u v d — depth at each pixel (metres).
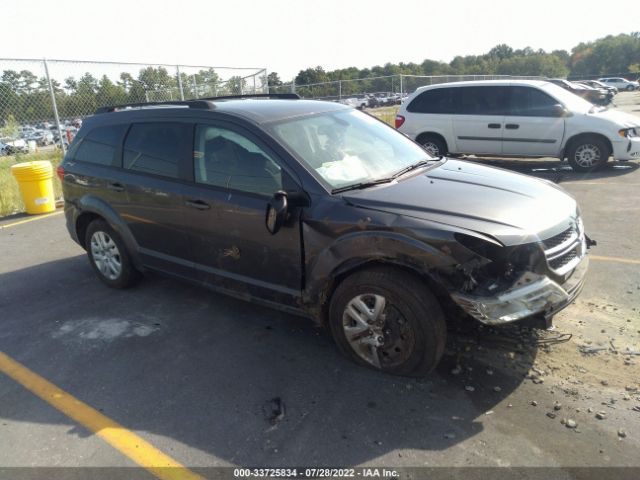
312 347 3.67
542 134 9.71
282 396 3.12
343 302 3.23
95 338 3.98
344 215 3.11
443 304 2.92
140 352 3.74
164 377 3.40
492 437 2.66
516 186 3.51
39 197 8.46
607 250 5.27
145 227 4.31
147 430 2.88
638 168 9.53
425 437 2.69
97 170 4.63
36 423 3.00
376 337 3.14
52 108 11.30
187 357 3.63
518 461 2.49
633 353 3.34
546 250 2.94
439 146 10.79
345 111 4.42
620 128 9.13
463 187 3.41
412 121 10.86
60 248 6.43
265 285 3.62
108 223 4.66
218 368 3.47
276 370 3.40
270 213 3.13
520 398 2.96
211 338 3.89
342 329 3.31
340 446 2.66
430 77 24.42
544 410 2.85
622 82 54.47
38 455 2.73
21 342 3.99
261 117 3.75
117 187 4.43
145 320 4.25
